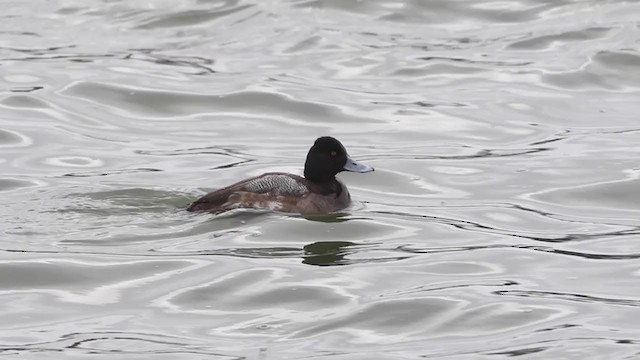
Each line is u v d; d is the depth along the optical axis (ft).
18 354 37.60
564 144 62.95
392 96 71.46
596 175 57.41
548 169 58.70
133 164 59.57
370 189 55.72
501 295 42.29
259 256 45.50
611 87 73.00
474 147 62.85
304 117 68.13
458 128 66.08
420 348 38.06
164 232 47.80
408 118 67.67
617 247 47.70
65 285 43.29
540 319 40.34
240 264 44.73
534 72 75.00
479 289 42.93
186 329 39.73
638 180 56.39
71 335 39.19
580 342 38.27
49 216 49.62
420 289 42.83
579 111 69.00
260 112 69.00
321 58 77.77
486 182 56.80
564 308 41.27
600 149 61.82
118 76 74.28
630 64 75.77
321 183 50.57
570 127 66.13
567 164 59.41
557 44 79.66
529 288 43.14
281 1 87.61
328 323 40.11
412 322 40.19
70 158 60.64
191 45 80.69
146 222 48.83
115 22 84.94
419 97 71.26
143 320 40.50
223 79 73.97
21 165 59.36
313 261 45.34
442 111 68.80
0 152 61.72
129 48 80.07
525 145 63.05
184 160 60.29
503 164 59.72
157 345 38.29
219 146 63.16
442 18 84.48
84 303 41.96
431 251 46.91
